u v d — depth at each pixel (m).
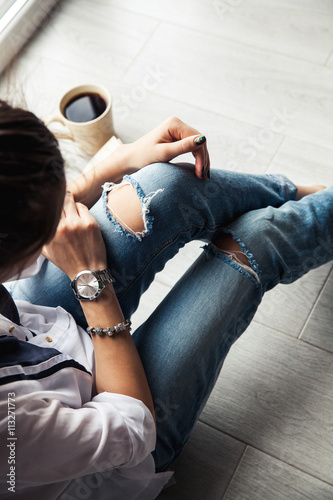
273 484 1.06
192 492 1.07
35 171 0.45
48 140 0.47
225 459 1.09
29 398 0.59
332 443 1.08
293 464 1.07
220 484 1.07
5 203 0.44
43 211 0.47
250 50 1.59
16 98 0.56
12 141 0.44
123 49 1.64
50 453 0.58
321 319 1.21
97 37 1.66
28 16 1.69
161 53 1.62
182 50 1.62
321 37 1.59
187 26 1.65
